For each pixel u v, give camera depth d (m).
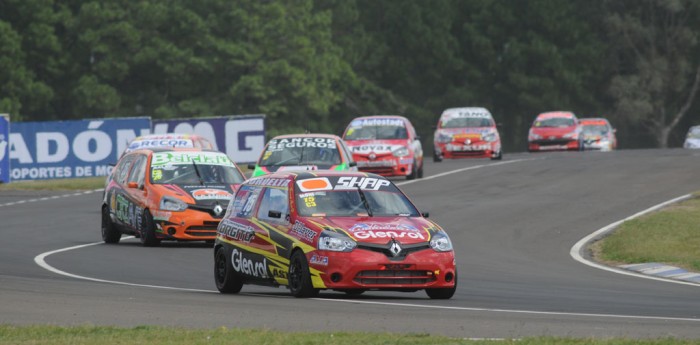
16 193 147.38
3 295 55.06
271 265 56.12
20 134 164.12
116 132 167.25
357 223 54.50
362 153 134.00
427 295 57.34
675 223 87.81
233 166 88.62
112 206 89.19
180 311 48.91
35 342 39.03
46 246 87.12
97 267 72.12
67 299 53.44
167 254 79.62
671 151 175.75
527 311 49.78
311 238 53.94
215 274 60.19
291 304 51.66
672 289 61.41
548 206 107.56
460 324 44.72
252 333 41.03
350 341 38.88
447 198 117.75
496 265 74.44
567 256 79.69
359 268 52.72
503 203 111.31
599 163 152.00
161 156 87.94
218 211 83.50
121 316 47.25
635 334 41.84
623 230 87.31
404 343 38.38
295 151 100.38
